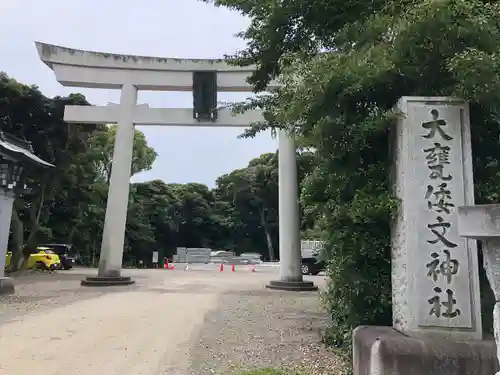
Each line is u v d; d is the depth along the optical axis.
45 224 29.22
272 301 12.35
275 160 40.12
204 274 24.92
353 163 5.50
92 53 17.81
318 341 7.21
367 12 5.75
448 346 4.26
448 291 4.59
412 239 4.70
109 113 17.86
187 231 44.94
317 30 6.61
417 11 4.36
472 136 5.22
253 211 43.31
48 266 25.08
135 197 40.91
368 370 4.46
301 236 17.84
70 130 22.30
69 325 8.47
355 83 4.84
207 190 46.91
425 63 4.83
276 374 5.27
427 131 4.88
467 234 2.95
